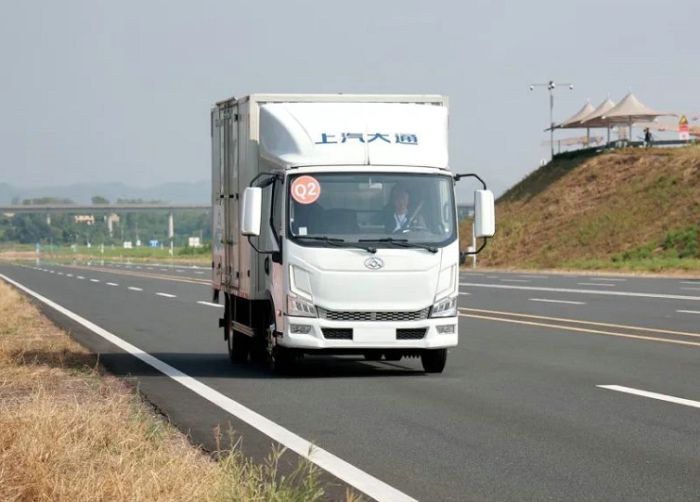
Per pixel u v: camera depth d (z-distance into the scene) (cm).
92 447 1656
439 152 2855
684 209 13212
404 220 2777
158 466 1509
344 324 2727
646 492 1489
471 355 3303
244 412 2234
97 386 2616
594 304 5541
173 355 3475
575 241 13775
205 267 15875
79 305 6253
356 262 2725
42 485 1364
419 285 2747
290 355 2873
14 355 3231
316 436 1950
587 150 16238
